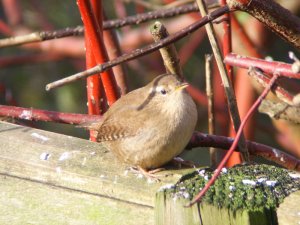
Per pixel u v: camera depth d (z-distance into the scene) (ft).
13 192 22.99
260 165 21.76
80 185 22.33
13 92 45.88
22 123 30.94
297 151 36.73
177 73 26.17
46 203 22.61
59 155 23.36
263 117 44.11
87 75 22.13
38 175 22.93
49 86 22.06
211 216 18.89
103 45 26.43
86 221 21.94
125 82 30.22
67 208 22.30
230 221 18.71
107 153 23.41
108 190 21.91
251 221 18.53
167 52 25.49
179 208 19.22
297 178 20.63
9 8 42.83
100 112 28.50
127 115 25.26
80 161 23.00
